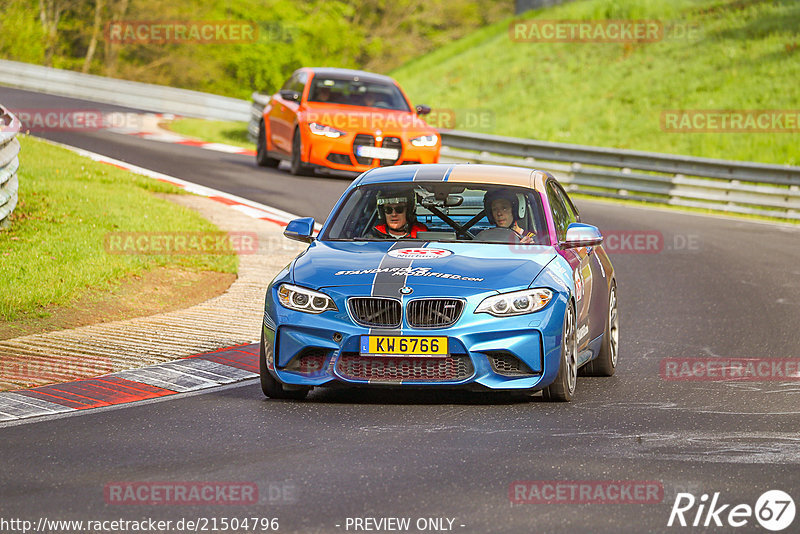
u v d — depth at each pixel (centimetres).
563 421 2423
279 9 19950
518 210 2903
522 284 2578
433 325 2512
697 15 13975
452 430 2317
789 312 4222
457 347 2503
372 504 1780
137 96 12150
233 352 3228
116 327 3528
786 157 10119
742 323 4000
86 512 1744
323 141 7225
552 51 14338
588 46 14088
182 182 6812
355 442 2205
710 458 2097
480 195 2941
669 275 5131
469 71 14662
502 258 2708
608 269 3212
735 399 2741
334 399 2672
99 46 19150
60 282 3988
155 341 3334
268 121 7906
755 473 1989
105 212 5275
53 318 3628
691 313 4212
